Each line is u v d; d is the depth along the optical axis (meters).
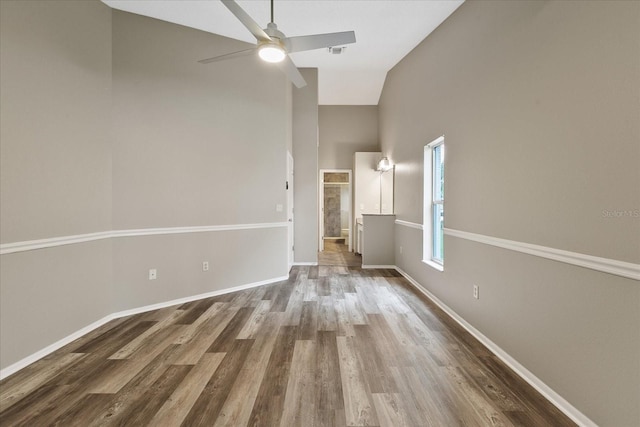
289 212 5.40
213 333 2.86
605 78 1.53
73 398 1.91
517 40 2.22
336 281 4.76
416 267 4.51
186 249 3.75
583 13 1.66
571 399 1.75
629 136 1.42
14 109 2.28
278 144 4.66
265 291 4.21
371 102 7.39
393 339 2.74
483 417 1.74
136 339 2.74
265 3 3.33
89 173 2.96
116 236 3.26
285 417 1.74
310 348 2.56
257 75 4.37
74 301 2.77
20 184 2.31
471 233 2.88
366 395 1.94
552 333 1.90
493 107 2.53
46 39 2.53
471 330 2.88
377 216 5.73
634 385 1.41
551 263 1.90
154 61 3.49
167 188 3.60
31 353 2.37
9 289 2.23
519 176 2.20
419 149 4.37
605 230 1.54
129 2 3.18
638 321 1.40
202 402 1.87
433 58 3.85
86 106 2.93
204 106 3.86
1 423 1.69
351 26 3.80
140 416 1.75
